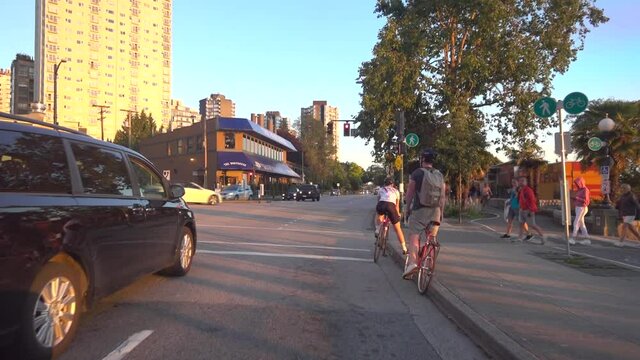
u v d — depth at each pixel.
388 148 28.83
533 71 25.77
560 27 26.30
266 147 68.44
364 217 25.16
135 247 6.45
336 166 114.06
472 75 25.97
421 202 8.02
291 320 6.28
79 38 91.12
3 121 4.62
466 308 6.45
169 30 111.44
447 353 5.25
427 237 8.04
